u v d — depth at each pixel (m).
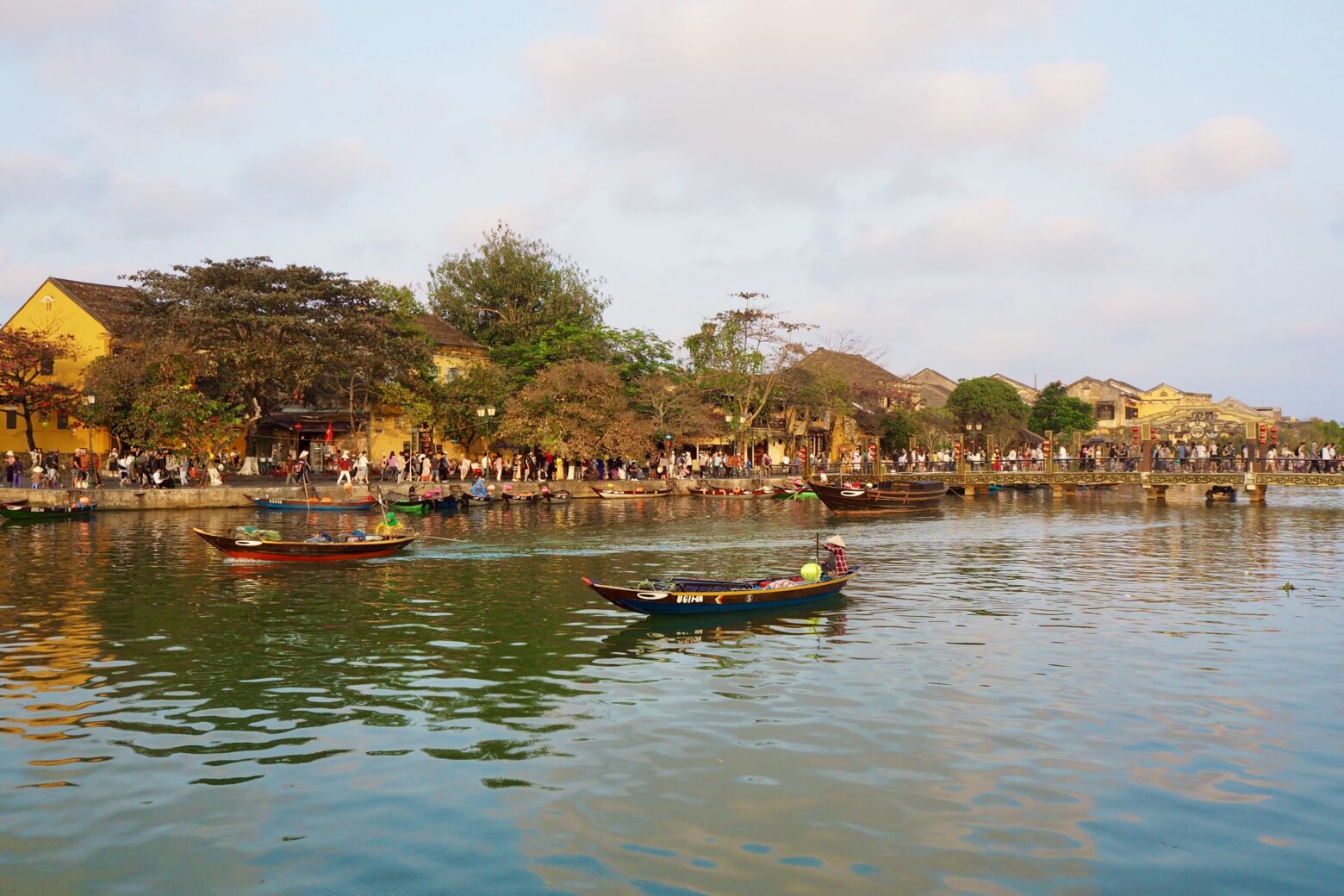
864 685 13.61
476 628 17.42
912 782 9.88
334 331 51.25
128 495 40.66
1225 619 18.67
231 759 10.53
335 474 55.47
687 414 62.94
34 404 50.81
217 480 44.78
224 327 47.94
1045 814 9.10
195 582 22.38
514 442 57.72
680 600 17.81
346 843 8.50
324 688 13.36
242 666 14.60
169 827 8.81
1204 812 9.18
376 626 17.55
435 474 53.91
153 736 11.31
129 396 47.56
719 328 67.19
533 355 66.00
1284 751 10.84
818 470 66.12
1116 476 57.28
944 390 104.81
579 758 10.55
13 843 8.49
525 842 8.51
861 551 30.69
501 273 77.75
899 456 80.19
